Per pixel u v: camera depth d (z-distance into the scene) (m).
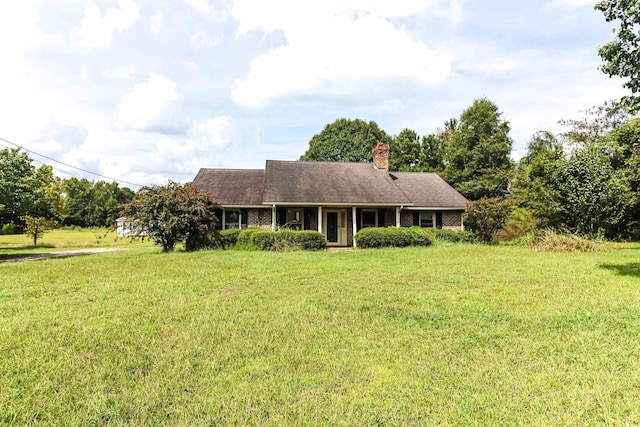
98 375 3.55
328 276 9.07
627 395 3.12
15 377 3.52
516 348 4.22
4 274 9.88
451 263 11.22
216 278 8.82
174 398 3.13
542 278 8.62
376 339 4.57
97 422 2.79
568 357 3.96
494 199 20.08
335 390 3.29
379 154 23.50
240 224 19.94
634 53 7.62
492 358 3.96
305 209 20.44
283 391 3.25
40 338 4.63
